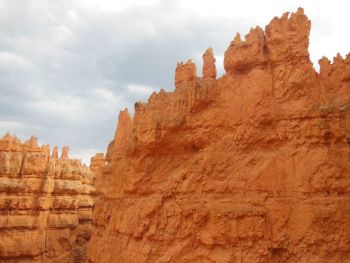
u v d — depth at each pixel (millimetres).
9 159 39188
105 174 33469
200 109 18031
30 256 37312
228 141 17125
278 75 16688
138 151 20062
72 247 41875
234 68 18125
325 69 18297
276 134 16344
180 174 17703
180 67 20234
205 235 15914
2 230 36875
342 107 16125
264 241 15078
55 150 46312
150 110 19625
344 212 14625
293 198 15508
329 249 14531
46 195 39875
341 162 15297
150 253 17438
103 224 25094
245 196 16062
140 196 19781
